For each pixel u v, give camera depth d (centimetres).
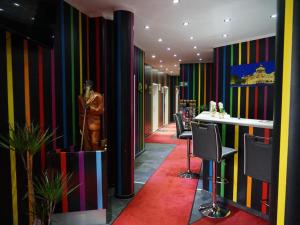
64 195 275
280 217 146
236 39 582
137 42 606
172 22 439
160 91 1252
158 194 384
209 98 963
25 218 260
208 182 383
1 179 231
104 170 295
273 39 546
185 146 771
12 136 228
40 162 288
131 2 344
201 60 908
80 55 376
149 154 661
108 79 411
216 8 371
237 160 333
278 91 145
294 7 134
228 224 291
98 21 402
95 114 334
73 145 352
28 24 227
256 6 366
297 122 135
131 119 381
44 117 293
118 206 343
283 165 143
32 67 273
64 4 332
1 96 232
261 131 302
